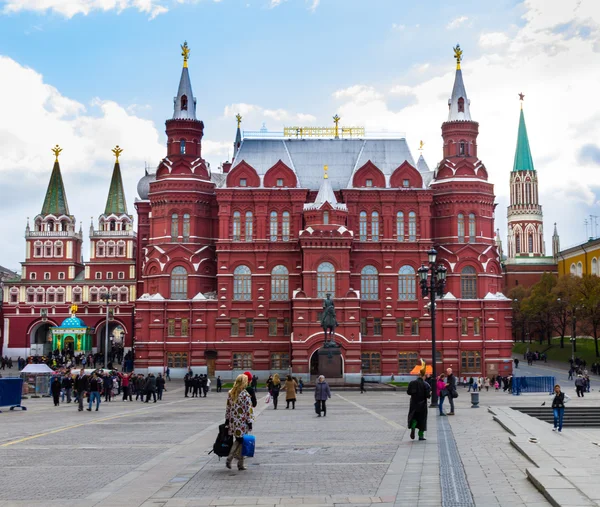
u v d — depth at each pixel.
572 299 139.00
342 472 25.86
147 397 68.19
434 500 20.98
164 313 112.38
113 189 162.88
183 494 22.27
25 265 157.00
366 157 118.62
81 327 142.75
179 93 119.38
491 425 42.31
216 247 113.06
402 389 93.12
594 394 80.25
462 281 113.94
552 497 19.47
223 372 111.12
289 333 111.88
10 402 55.34
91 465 27.64
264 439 36.25
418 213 114.12
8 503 21.09
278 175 115.06
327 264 107.38
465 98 119.81
